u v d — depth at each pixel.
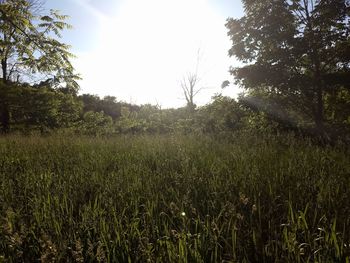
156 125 18.67
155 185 3.23
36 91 18.09
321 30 12.19
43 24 8.85
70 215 2.44
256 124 12.96
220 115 14.64
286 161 4.30
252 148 5.60
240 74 13.10
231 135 8.52
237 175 3.50
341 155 5.36
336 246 1.75
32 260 1.97
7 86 17.61
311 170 3.76
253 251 1.90
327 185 2.84
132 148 6.54
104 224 2.19
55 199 2.79
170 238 1.95
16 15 8.38
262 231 2.13
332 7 11.45
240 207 2.41
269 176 3.45
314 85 12.19
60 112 19.38
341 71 12.20
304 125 12.74
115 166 4.50
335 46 11.99
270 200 2.64
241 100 14.70
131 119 19.09
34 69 9.09
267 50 12.98
